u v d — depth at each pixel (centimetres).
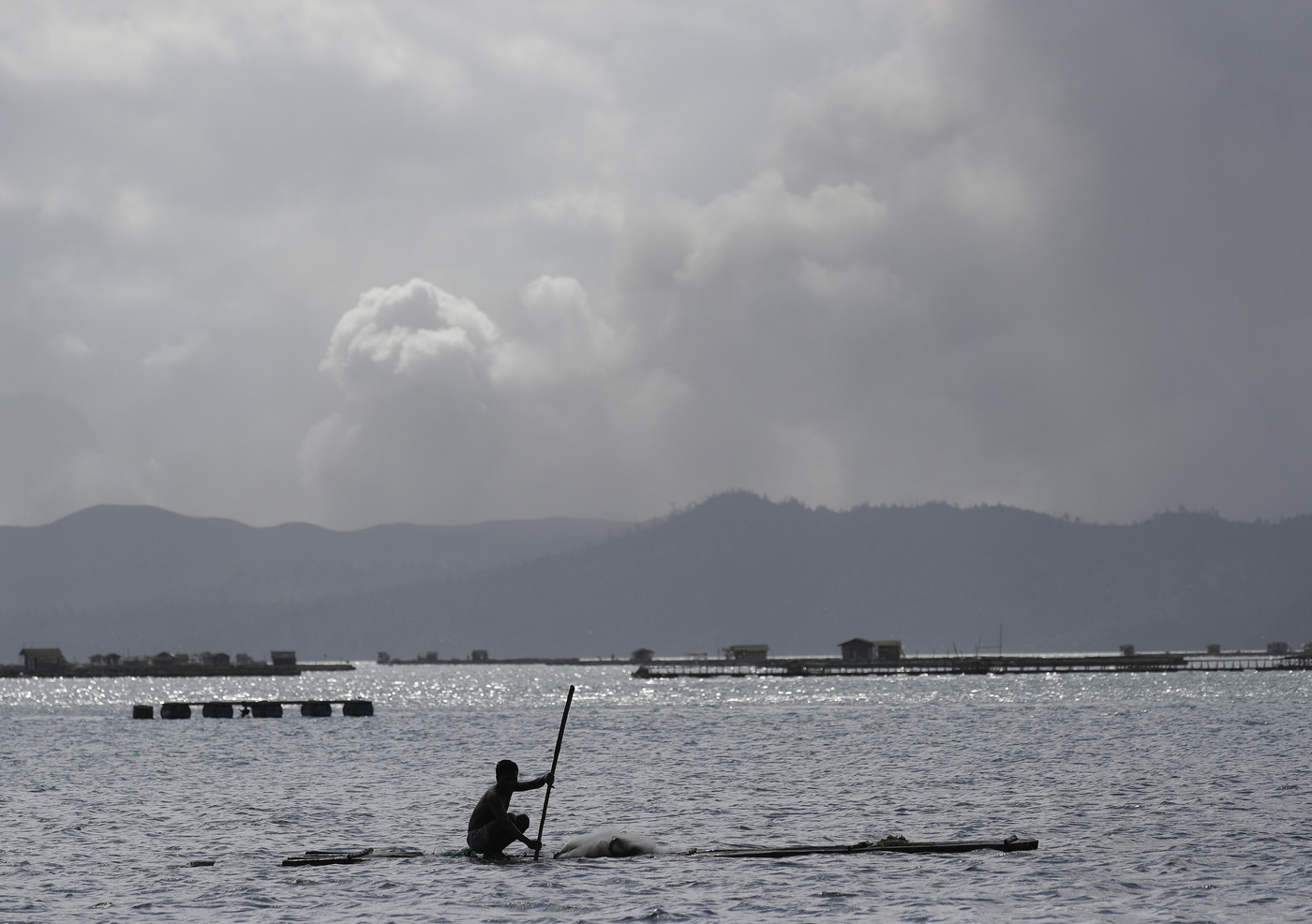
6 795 19075
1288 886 10612
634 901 10131
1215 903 9931
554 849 12862
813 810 16200
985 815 15388
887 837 12988
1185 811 15412
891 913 9681
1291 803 16000
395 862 12000
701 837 14012
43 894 10869
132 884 11288
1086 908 9794
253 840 14138
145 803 17775
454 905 10044
